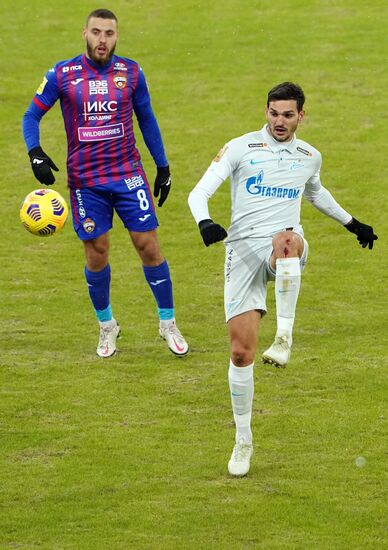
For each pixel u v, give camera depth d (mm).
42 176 31141
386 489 24547
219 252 47031
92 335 36875
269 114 24891
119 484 24984
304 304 39938
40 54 74188
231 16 80188
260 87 67625
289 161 25109
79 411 29844
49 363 33875
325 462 26125
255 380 32094
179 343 33844
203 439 27703
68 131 32188
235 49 74000
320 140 59594
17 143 61125
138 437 27875
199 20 79750
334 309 39312
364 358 33844
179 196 53656
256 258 25031
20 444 27500
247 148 25016
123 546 21938
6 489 24797
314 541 22109
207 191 24609
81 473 25625
